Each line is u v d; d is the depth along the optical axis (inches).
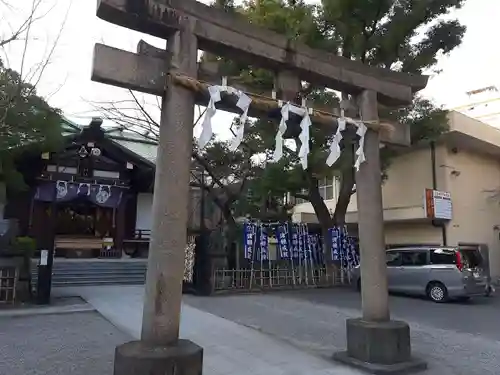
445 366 215.5
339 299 462.6
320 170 529.7
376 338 203.6
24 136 454.0
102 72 157.3
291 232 589.0
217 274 503.8
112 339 264.4
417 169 668.1
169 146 164.7
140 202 829.8
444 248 471.5
